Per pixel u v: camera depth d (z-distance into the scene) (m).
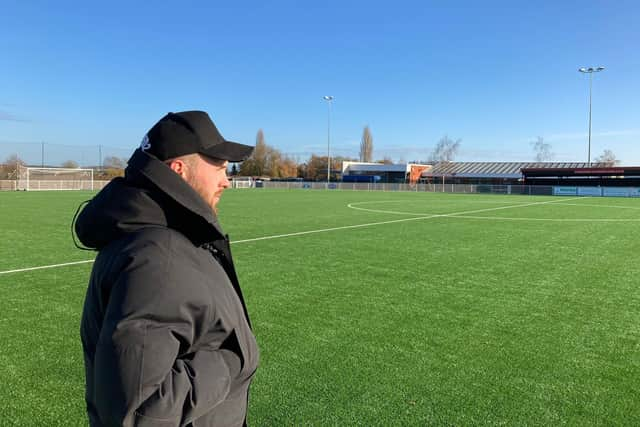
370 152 107.25
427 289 7.21
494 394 3.76
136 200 1.42
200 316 1.39
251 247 11.23
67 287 7.23
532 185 55.12
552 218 19.62
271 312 5.96
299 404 3.56
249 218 18.77
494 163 75.25
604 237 13.48
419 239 12.77
